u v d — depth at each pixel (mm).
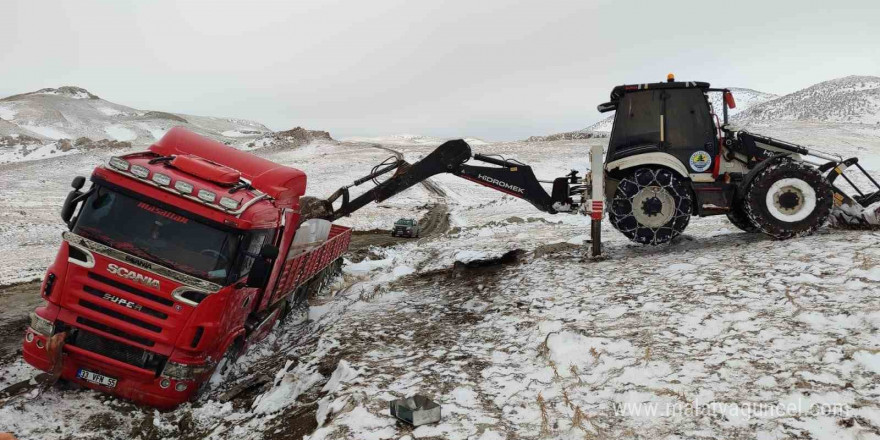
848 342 4676
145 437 5445
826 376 4203
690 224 17047
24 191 50281
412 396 4578
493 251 12883
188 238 6242
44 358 5941
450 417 4441
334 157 96938
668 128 9844
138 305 5922
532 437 3992
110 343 5992
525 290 8695
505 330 6883
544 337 6129
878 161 66875
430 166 10680
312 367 6516
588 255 10648
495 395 4848
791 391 4066
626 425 3967
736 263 7766
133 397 5988
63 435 5293
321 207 10961
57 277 5980
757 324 5426
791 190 8867
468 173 10680
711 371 4594
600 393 4539
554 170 77375
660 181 9555
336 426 4422
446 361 5996
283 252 8453
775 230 8953
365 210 48281
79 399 6047
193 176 6840
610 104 10984
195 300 5988
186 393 6043
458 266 12172
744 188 9188
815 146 79688
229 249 6336
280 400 5801
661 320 5980
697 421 3881
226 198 6355
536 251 12023
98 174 6332
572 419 4164
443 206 53469
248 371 7449
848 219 9211
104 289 5914
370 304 10344
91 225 6184
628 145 10070
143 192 6277
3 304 11531
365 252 20312
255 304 7797
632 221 9766
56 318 5961
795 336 5012
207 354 6191
